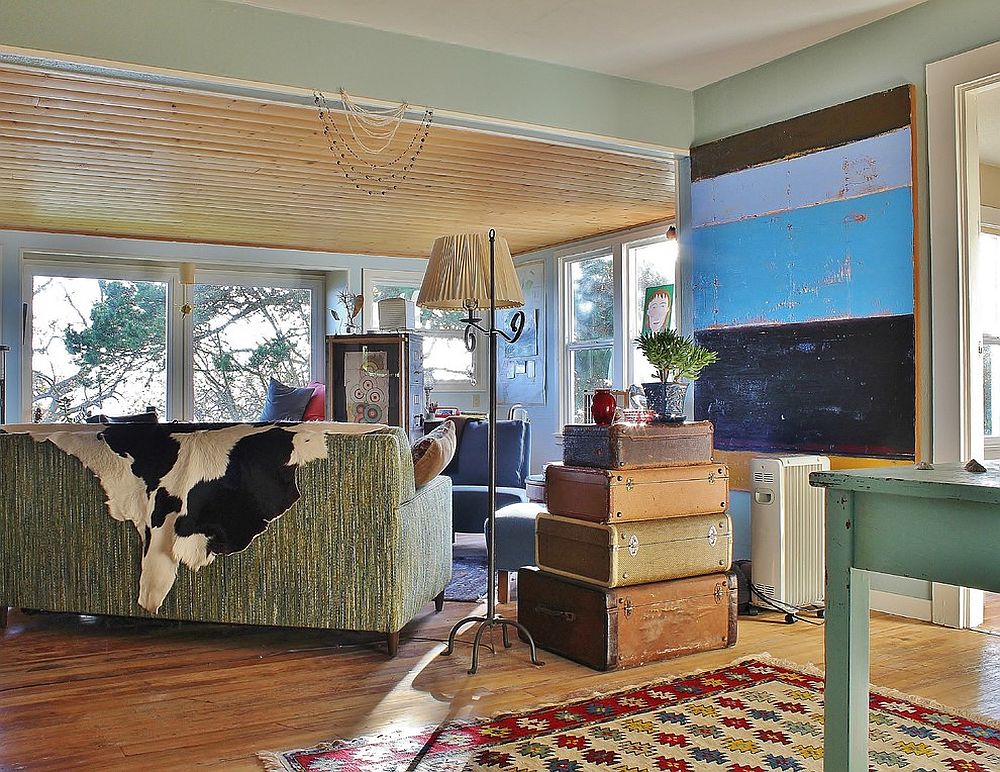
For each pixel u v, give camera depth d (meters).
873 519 1.65
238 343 8.71
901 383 3.94
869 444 4.07
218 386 8.62
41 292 7.86
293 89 3.93
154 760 2.32
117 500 3.43
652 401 3.66
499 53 4.45
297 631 3.68
